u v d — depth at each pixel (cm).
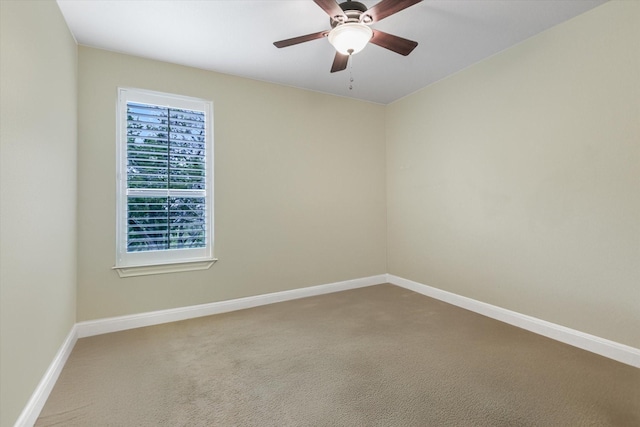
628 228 210
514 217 280
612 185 217
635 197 206
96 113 269
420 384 191
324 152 388
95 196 268
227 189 327
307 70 321
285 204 361
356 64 311
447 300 350
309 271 379
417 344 246
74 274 253
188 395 181
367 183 423
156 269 293
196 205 313
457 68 323
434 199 364
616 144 214
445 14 229
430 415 163
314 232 382
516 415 162
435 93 358
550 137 251
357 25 186
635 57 204
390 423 157
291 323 292
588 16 226
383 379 197
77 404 173
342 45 198
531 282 267
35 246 166
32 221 162
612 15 214
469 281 325
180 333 270
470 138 319
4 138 133
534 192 264
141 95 288
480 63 306
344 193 404
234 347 243
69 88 236
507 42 271
